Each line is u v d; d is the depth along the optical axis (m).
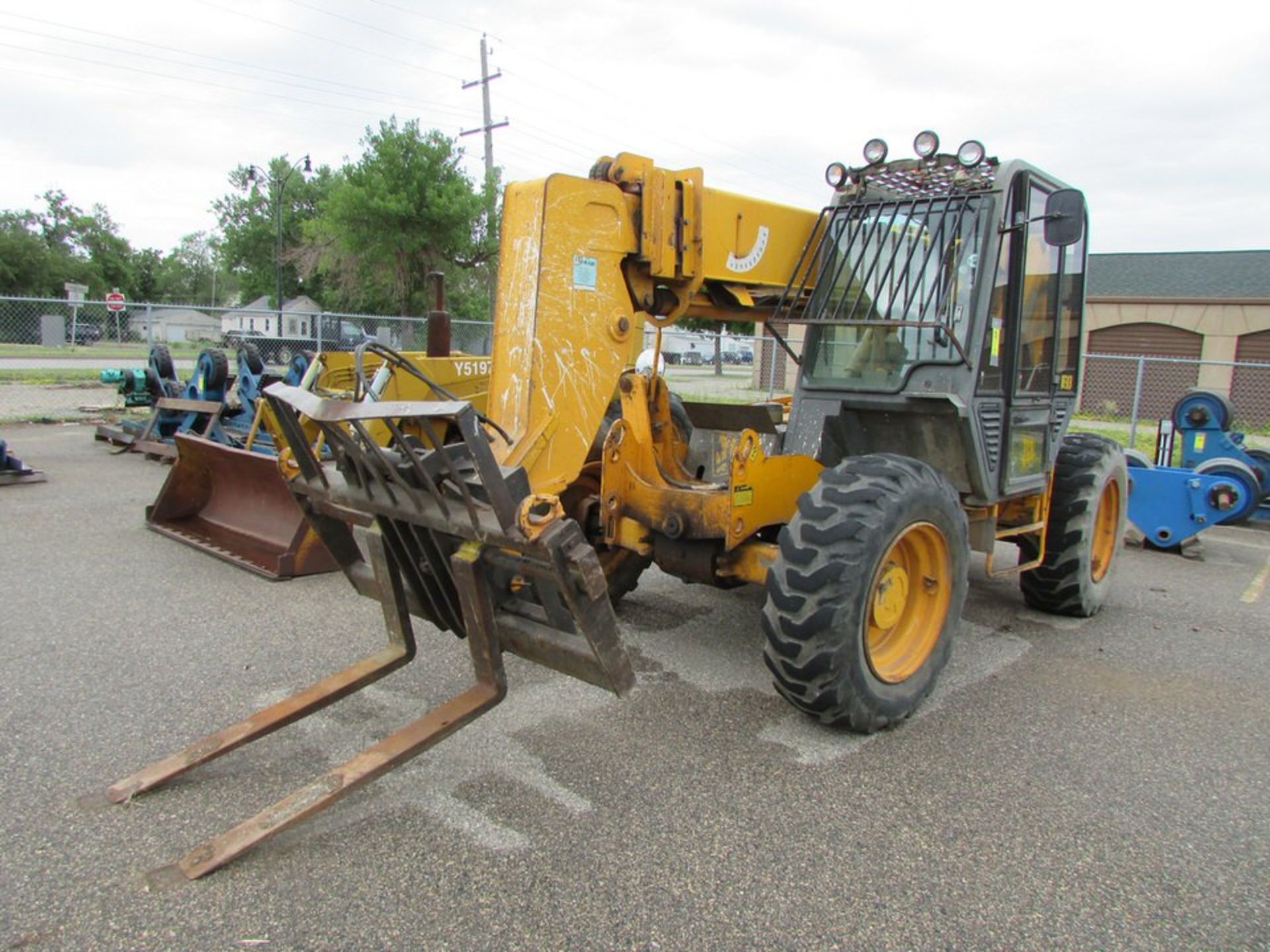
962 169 3.93
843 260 4.20
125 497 7.30
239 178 54.16
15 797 2.82
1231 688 4.11
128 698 3.57
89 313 28.03
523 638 2.93
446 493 2.90
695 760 3.23
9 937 2.19
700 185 3.78
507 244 3.45
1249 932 2.38
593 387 3.53
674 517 3.77
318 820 2.76
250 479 5.81
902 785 3.10
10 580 5.05
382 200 29.17
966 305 3.83
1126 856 2.71
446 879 2.48
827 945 2.27
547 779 3.05
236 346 11.02
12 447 9.79
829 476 3.41
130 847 2.58
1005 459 4.10
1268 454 8.13
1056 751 3.41
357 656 4.07
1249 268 22.42
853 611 3.20
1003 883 2.55
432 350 6.57
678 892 2.46
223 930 2.25
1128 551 7.11
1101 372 21.38
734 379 21.53
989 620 5.07
